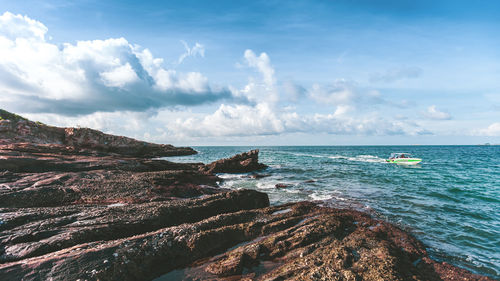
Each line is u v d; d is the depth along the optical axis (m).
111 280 6.69
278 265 7.96
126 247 7.68
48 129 50.59
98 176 17.22
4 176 14.80
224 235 9.55
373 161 58.59
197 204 12.94
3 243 7.58
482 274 8.55
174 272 7.75
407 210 15.73
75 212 10.24
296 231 9.77
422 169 41.41
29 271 6.29
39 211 9.80
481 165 49.72
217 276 7.43
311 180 27.91
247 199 14.89
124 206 11.48
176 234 8.93
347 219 12.16
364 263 7.45
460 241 11.20
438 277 8.03
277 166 45.25
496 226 13.07
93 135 58.75
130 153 66.81
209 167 36.19
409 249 9.62
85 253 7.07
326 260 7.66
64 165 19.27
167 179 18.58
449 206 16.86
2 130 41.50
